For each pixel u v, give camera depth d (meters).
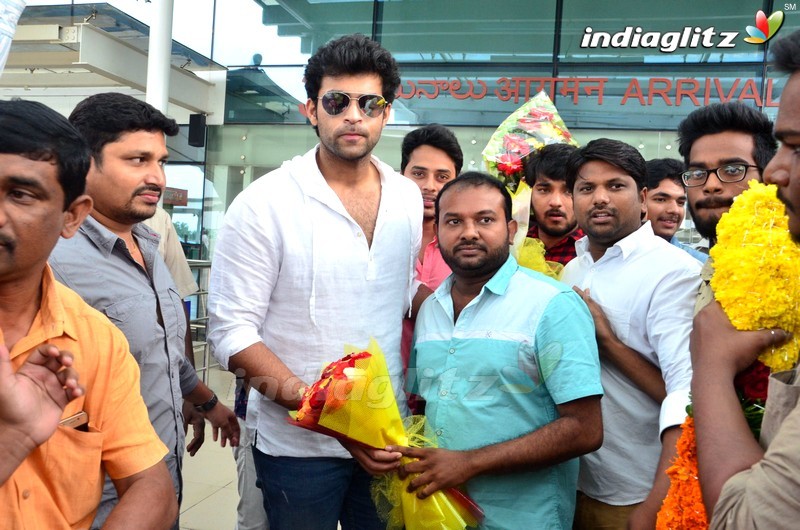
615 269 2.24
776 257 1.30
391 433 1.85
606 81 9.54
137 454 1.43
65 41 8.09
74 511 1.32
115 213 2.14
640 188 2.27
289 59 10.39
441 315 2.11
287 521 2.11
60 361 1.17
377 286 2.17
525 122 3.13
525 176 3.06
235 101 10.68
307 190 2.09
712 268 1.56
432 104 10.05
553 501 1.93
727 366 1.27
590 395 1.86
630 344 2.15
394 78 2.17
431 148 3.27
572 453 1.87
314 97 2.21
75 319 1.38
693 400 1.27
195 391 2.56
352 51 2.09
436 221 2.16
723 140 2.20
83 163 1.25
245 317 2.07
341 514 2.26
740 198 1.44
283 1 10.36
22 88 10.97
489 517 1.90
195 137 10.64
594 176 2.24
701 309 1.45
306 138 10.48
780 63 1.08
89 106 2.13
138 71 9.09
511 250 2.51
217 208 10.97
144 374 2.05
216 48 10.56
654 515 1.72
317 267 2.08
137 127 2.14
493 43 9.84
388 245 2.21
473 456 1.83
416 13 10.01
